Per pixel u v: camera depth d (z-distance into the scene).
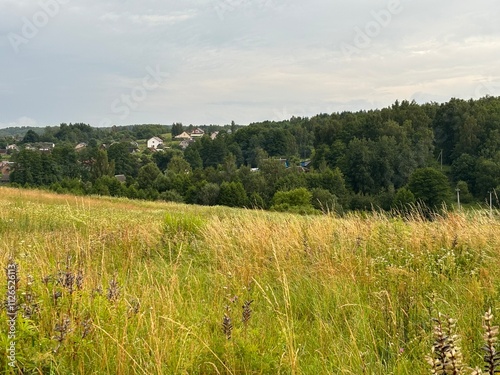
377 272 5.20
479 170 65.06
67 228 10.91
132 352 2.93
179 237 7.95
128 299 3.84
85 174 89.19
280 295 4.62
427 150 83.12
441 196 48.56
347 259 5.62
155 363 2.71
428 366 2.78
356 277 4.96
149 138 145.50
